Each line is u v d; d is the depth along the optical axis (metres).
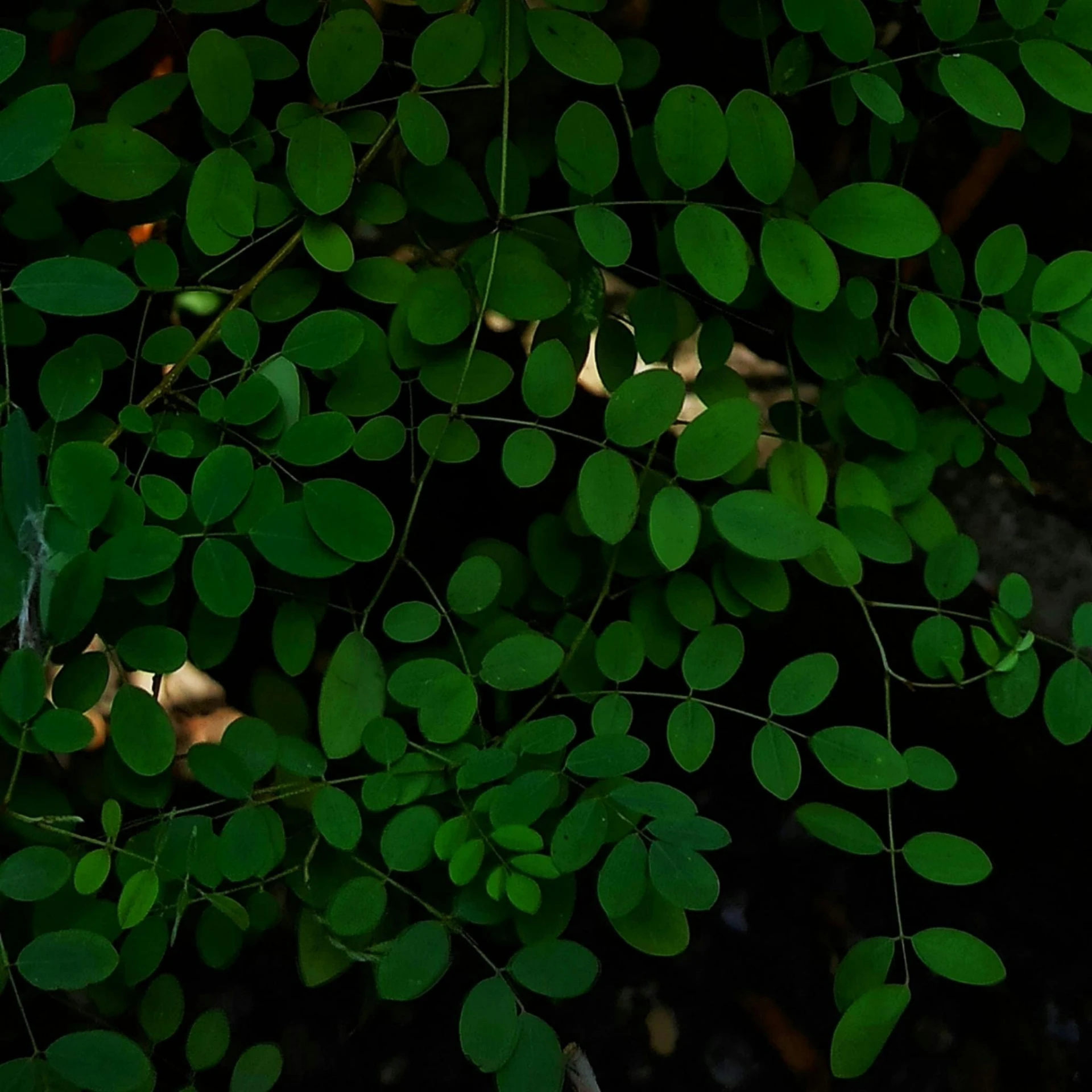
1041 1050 0.51
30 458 0.34
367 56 0.37
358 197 0.40
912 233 0.36
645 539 0.41
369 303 0.46
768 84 0.41
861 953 0.37
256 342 0.39
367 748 0.36
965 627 0.49
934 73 0.42
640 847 0.35
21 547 0.34
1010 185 0.50
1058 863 0.53
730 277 0.36
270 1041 0.50
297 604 0.40
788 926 0.53
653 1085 0.50
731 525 0.36
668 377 0.37
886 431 0.40
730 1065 0.51
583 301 0.42
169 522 0.37
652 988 0.52
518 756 0.36
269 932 0.51
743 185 0.36
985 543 0.50
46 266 0.35
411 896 0.37
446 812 0.37
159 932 0.37
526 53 0.38
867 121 0.46
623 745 0.36
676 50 0.48
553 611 0.42
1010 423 0.43
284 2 0.42
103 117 0.46
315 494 0.36
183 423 0.38
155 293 0.40
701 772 0.54
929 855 0.37
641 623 0.40
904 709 0.52
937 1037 0.51
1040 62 0.37
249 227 0.38
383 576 0.51
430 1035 0.50
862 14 0.38
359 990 0.51
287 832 0.40
